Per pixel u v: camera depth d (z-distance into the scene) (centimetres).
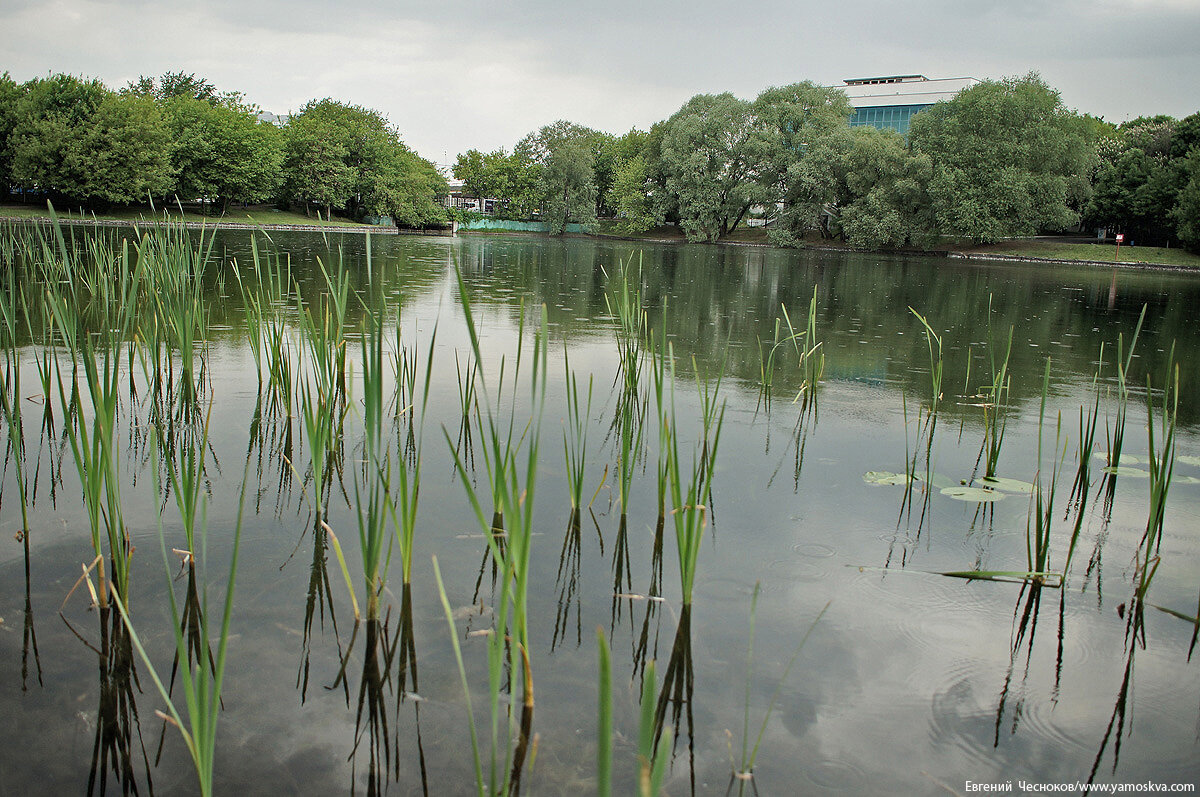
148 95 3678
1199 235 3159
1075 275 2303
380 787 155
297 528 274
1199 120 3628
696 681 193
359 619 216
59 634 203
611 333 764
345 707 180
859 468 364
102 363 516
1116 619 229
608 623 219
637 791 154
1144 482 357
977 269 2412
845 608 231
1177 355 771
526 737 171
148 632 206
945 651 210
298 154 4266
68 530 264
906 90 5941
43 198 3169
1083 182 3183
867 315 1043
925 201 3288
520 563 163
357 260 1684
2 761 159
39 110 2897
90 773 157
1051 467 377
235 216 3831
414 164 5009
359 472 332
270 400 440
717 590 240
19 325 627
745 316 973
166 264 488
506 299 1045
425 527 279
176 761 162
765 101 4041
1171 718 184
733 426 434
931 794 158
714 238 4234
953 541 283
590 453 373
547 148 5400
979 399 526
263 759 162
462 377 523
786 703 186
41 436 360
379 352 207
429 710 180
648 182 4828
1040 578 254
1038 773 164
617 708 182
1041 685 196
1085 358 732
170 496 298
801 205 3619
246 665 193
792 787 158
